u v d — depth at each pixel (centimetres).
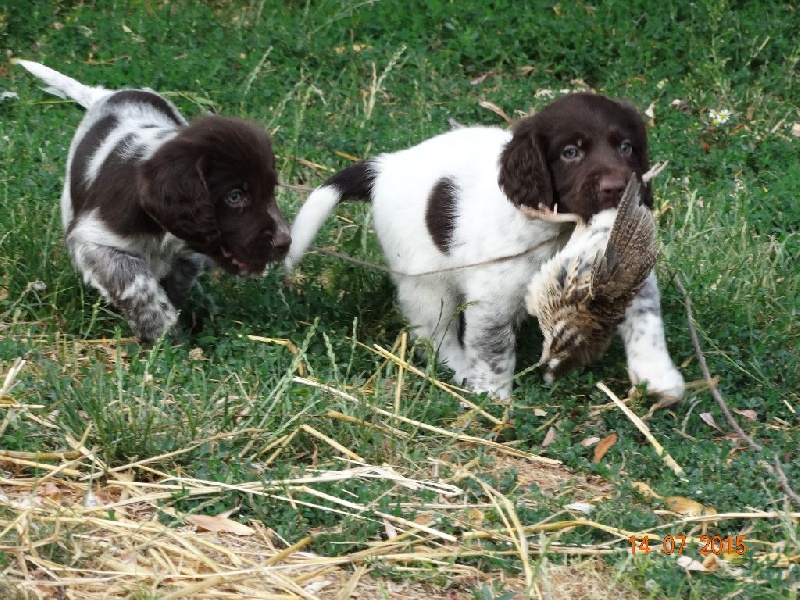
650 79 1034
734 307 718
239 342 629
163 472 511
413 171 680
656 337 607
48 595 423
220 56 1016
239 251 621
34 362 593
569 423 582
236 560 452
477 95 997
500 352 648
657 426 596
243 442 536
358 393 573
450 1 1102
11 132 854
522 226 621
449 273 661
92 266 639
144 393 546
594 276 511
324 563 457
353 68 1012
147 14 1072
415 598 447
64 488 496
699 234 788
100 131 680
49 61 981
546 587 440
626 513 509
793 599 436
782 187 884
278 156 875
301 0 1126
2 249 693
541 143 604
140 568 444
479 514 502
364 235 746
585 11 1105
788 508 512
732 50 1063
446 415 588
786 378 654
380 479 520
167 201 603
